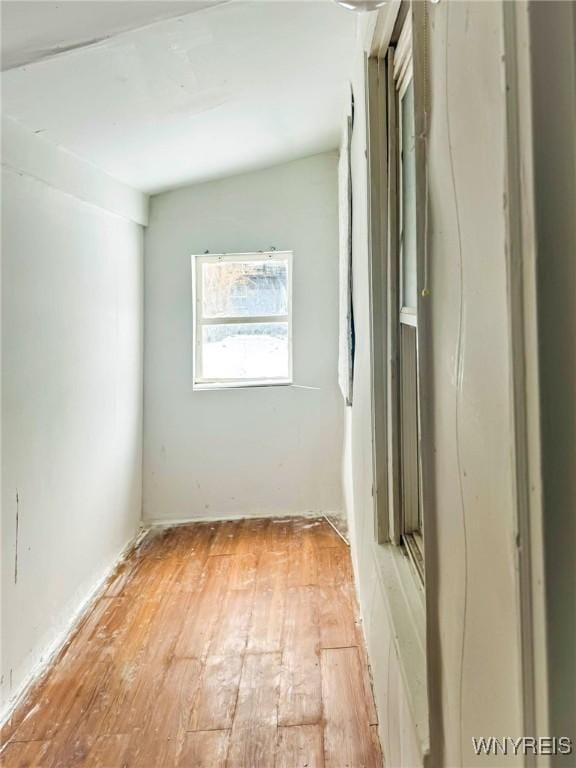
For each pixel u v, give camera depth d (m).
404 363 1.47
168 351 3.56
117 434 3.04
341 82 2.27
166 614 2.42
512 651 0.51
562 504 0.45
